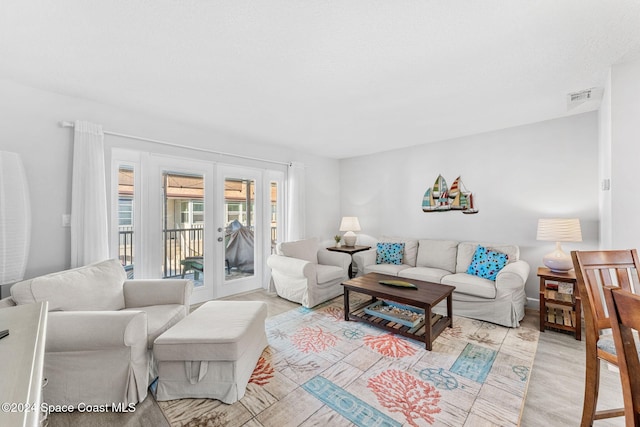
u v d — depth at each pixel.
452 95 2.51
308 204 4.87
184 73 2.11
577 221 2.68
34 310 1.20
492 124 3.34
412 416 1.56
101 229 2.56
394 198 4.62
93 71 2.08
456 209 3.92
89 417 1.58
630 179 1.95
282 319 2.98
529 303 3.31
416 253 3.98
